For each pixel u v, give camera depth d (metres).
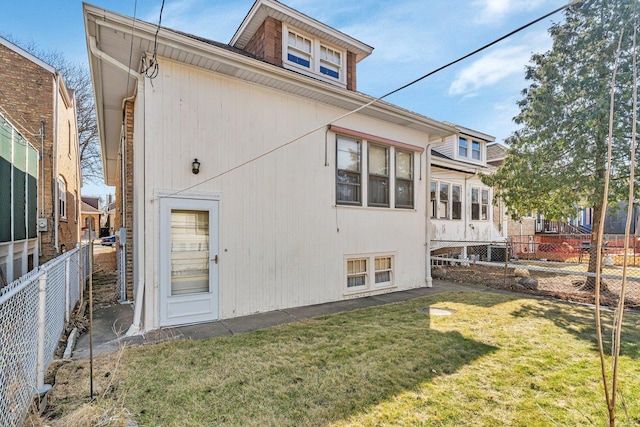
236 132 5.56
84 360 3.66
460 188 13.63
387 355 3.83
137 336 4.49
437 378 3.29
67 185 13.53
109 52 4.75
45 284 3.23
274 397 2.93
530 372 3.42
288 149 6.17
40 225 9.87
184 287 5.07
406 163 8.22
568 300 6.76
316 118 6.58
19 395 2.41
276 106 6.04
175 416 2.65
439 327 4.88
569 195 7.55
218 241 5.33
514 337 4.44
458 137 14.15
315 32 7.96
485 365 3.58
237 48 8.48
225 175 5.43
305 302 6.33
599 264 1.44
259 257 5.77
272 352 3.92
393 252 7.84
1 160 6.13
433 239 12.12
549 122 7.62
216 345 4.13
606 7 6.71
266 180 5.88
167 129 4.93
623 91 6.47
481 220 14.52
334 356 3.80
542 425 2.56
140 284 4.72
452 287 8.37
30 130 10.41
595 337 4.45
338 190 6.93
